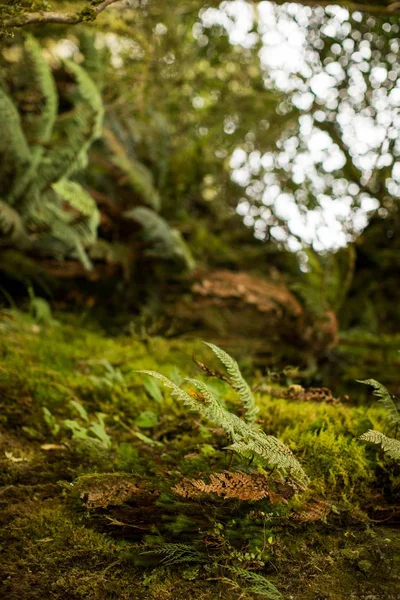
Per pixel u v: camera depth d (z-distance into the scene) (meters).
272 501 1.34
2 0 1.66
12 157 2.88
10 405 2.29
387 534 1.51
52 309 3.96
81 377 2.69
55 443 2.08
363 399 3.12
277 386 2.62
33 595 1.28
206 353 3.51
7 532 1.51
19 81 3.63
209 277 3.97
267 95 4.77
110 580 1.34
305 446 1.82
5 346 2.84
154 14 4.16
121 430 2.23
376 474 1.76
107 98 4.27
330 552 1.42
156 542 1.42
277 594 1.26
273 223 5.09
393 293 4.81
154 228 3.76
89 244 3.64
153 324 3.69
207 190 5.53
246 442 1.48
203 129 5.28
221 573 1.34
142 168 4.41
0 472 1.83
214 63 4.93
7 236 3.21
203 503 1.50
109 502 1.47
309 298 3.57
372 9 2.89
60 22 1.61
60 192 2.85
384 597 1.27
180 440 2.10
